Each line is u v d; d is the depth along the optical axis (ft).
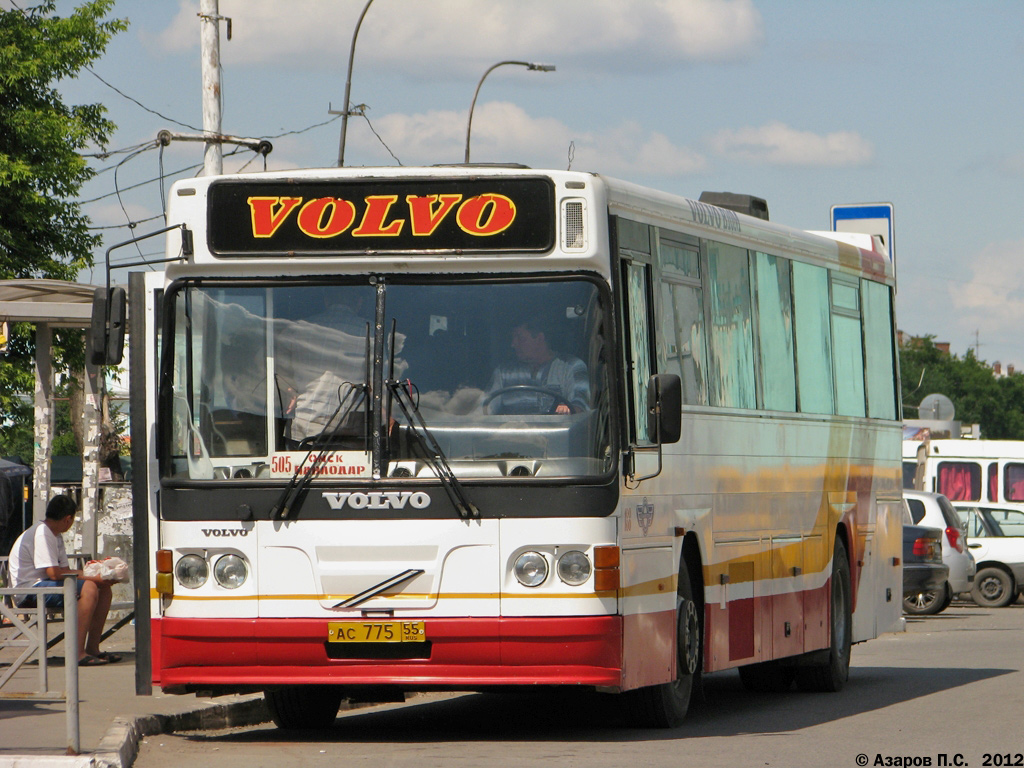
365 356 71.72
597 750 71.77
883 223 159.33
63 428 375.04
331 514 70.85
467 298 71.97
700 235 85.56
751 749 72.95
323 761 67.82
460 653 70.08
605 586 70.08
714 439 84.99
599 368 71.31
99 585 103.91
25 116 245.45
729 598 86.43
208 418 72.49
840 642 107.04
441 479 70.38
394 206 72.49
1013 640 159.33
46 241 252.62
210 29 156.66
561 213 71.92
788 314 99.30
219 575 71.56
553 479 70.23
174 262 73.36
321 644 70.69
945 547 209.97
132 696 88.28
